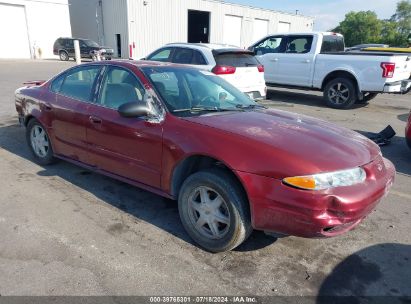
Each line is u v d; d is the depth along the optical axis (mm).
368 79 9203
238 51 8430
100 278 2674
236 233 2848
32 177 4492
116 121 3596
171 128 3180
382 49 12688
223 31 32281
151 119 3332
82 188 4215
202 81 4008
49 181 4383
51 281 2621
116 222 3480
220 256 3004
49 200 3881
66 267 2779
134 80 3652
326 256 3061
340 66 9578
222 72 7797
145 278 2693
